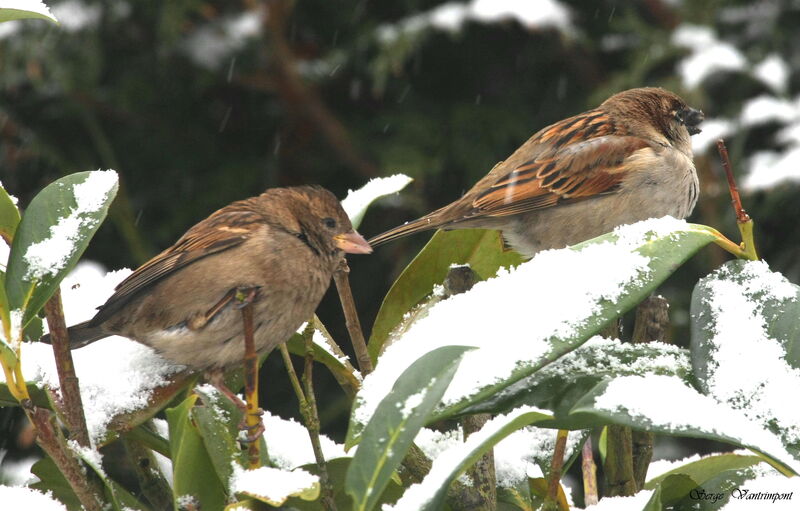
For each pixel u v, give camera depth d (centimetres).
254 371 332
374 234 1209
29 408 312
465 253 486
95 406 391
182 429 312
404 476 381
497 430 279
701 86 1102
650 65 1121
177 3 1150
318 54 1273
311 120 1243
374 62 1164
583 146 836
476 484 352
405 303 465
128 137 1245
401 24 1167
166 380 422
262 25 1193
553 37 1224
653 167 834
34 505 354
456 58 1266
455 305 330
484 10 1138
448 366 285
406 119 1219
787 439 309
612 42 1188
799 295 339
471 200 826
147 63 1231
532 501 392
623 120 870
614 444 385
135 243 1104
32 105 1209
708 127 1071
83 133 1238
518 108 1236
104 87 1243
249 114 1281
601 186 829
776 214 1092
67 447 325
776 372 322
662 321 407
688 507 367
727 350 331
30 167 1215
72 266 337
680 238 341
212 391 405
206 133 1270
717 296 345
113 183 357
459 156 1190
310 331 351
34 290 332
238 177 1236
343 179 1268
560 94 1216
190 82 1249
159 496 397
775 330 333
